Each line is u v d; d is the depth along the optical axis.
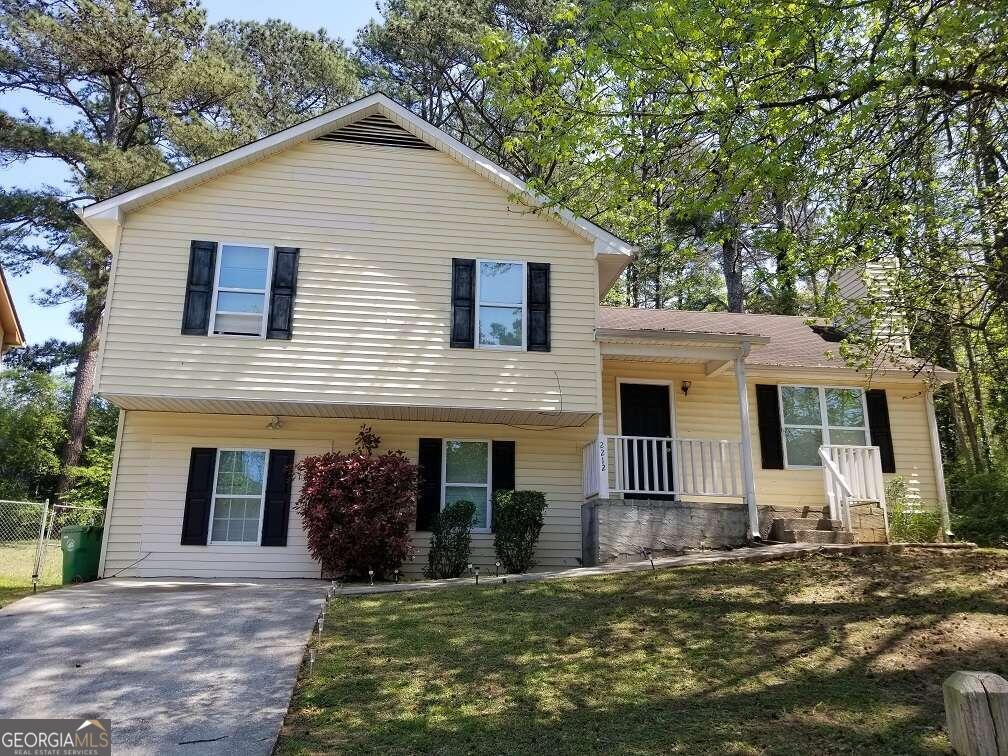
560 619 7.77
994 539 13.26
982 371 15.57
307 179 12.55
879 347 12.24
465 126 30.31
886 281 11.54
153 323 11.51
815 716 5.18
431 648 6.89
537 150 9.97
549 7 26.39
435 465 13.17
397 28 28.16
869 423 14.77
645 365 14.42
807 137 8.75
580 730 5.06
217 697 5.81
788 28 8.14
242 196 12.30
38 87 26.75
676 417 14.24
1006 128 9.23
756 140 8.80
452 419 13.02
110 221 11.73
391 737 5.02
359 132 12.89
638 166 10.52
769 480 14.16
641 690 5.77
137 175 24.25
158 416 12.62
